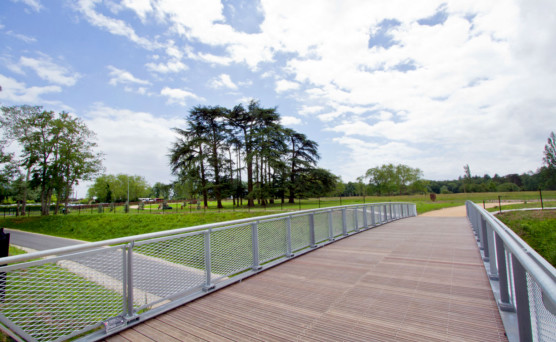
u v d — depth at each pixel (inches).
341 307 129.0
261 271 190.5
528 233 685.9
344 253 246.4
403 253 242.7
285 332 106.4
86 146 1428.4
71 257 98.5
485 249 200.5
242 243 181.5
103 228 997.8
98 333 106.2
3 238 179.2
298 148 1649.9
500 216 789.9
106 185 2655.0
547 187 2161.7
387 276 176.1
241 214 1005.8
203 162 1408.7
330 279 172.6
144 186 3107.8
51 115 1363.2
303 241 251.6
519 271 77.9
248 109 1519.4
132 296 117.7
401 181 2881.4
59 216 1203.2
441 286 154.0
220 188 1432.1
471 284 156.0
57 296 94.7
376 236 341.1
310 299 140.0
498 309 120.8
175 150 1409.9
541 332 60.6
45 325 91.2
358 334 103.3
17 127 1291.8
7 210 2038.6
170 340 102.1
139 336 105.8
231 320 118.1
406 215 708.7
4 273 83.1
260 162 1462.8
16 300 85.4
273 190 1477.6
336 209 319.6
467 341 96.1
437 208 1178.0
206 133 1475.1
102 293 107.8
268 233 206.8
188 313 125.9
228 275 167.5
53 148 1365.7
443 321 111.6
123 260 116.3
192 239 147.6
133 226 982.4
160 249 131.0
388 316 118.0
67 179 1391.5
